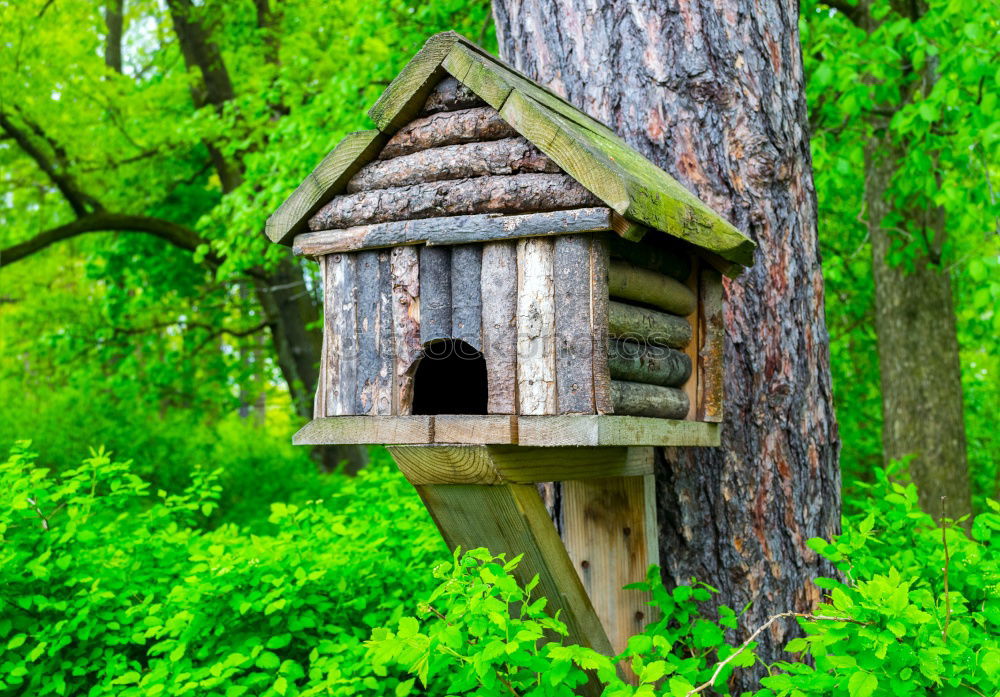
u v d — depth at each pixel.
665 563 2.99
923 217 7.02
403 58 7.07
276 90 8.88
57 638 3.27
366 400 2.50
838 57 5.43
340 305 2.58
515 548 2.53
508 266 2.32
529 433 2.24
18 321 12.43
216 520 8.55
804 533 3.03
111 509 4.07
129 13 13.80
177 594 3.23
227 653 3.10
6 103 10.30
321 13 9.85
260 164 7.83
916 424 6.93
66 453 8.21
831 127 6.56
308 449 11.03
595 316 2.21
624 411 2.37
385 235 2.45
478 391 3.17
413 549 3.66
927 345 6.96
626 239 2.28
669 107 3.03
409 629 2.05
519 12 3.32
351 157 2.54
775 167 3.07
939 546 3.08
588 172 2.19
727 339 3.01
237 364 12.84
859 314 9.17
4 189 11.63
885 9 5.55
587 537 3.00
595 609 2.96
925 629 2.04
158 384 11.89
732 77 3.04
